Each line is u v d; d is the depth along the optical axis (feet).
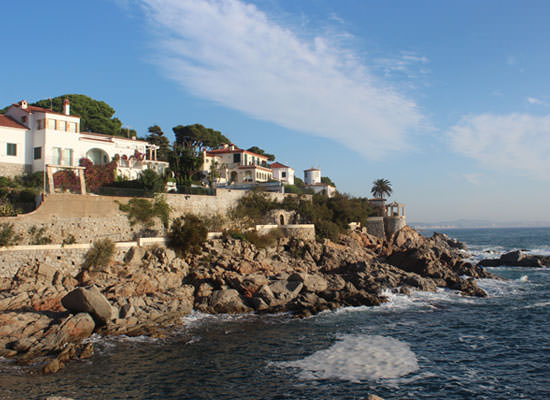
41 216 143.84
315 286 160.76
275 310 141.79
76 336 103.35
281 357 96.99
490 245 544.21
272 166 387.96
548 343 108.37
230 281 150.82
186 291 143.43
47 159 185.37
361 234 293.64
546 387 81.00
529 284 203.41
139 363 92.38
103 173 195.21
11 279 124.67
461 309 147.54
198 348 102.99
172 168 286.46
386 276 186.80
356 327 123.65
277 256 195.83
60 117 193.06
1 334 96.12
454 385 81.66
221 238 189.47
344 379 84.23
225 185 290.97
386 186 418.72
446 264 230.48
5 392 76.48
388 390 79.25
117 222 166.30
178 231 168.25
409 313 141.49
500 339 111.96
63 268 135.95
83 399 74.49
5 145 180.45
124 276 143.02
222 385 81.10
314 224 253.03
